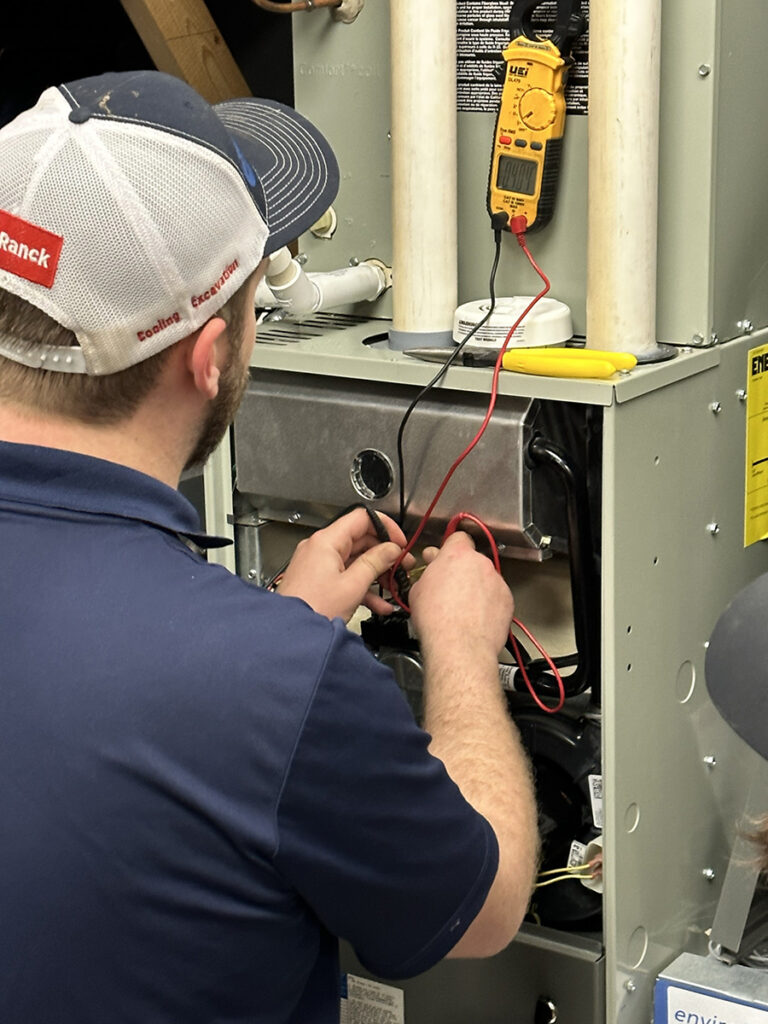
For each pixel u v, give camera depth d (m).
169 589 0.86
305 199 1.16
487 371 1.33
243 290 0.96
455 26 1.40
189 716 0.83
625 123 1.31
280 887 0.87
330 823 0.87
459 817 0.94
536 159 1.40
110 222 0.85
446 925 0.95
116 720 0.82
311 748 0.84
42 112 0.89
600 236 1.34
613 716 1.34
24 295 0.86
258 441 1.51
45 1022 0.83
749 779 1.63
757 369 1.52
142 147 0.87
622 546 1.32
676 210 1.40
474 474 1.36
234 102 1.30
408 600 1.38
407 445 1.40
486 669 1.21
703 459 1.45
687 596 1.46
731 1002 1.35
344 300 1.53
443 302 1.44
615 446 1.28
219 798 0.83
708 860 1.58
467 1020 1.47
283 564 1.62
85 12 1.77
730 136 1.40
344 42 1.54
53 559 0.87
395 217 1.43
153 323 0.88
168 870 0.83
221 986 0.87
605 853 1.37
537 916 1.48
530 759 1.47
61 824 0.82
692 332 1.43
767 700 0.71
